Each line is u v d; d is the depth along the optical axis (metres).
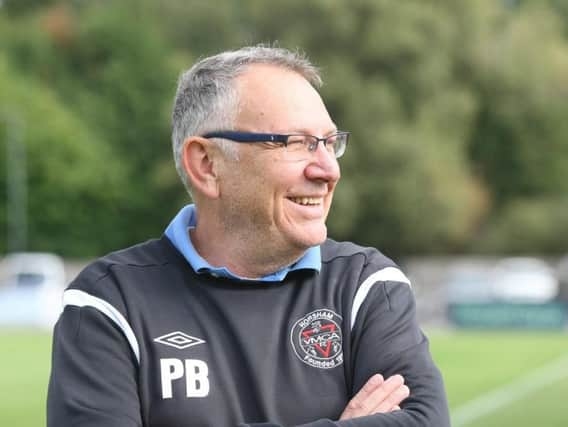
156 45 121.06
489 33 119.12
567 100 121.38
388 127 104.31
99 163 115.44
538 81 120.06
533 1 140.00
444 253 115.69
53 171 113.56
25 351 49.56
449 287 89.88
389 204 104.12
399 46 107.00
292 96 6.68
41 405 30.41
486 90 119.56
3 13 131.25
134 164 118.56
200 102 6.80
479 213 120.19
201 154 6.81
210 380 6.55
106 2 132.88
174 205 116.06
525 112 120.50
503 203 124.25
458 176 108.56
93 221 116.12
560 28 138.75
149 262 6.88
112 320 6.69
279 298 6.78
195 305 6.72
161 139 117.81
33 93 115.19
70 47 123.00
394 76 108.81
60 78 121.56
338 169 6.71
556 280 91.19
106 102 119.44
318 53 107.56
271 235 6.73
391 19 107.50
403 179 103.38
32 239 113.88
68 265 99.19
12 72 116.88
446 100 109.25
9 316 71.62
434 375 6.83
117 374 6.60
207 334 6.65
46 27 124.06
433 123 108.25
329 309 6.82
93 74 122.44
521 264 99.88
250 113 6.65
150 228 118.12
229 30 121.12
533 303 65.69
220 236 6.87
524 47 120.19
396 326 6.88
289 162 6.64
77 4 134.25
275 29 109.06
